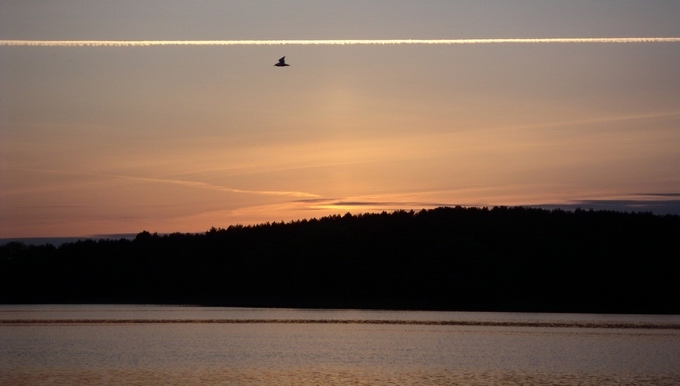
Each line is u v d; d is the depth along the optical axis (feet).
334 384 208.23
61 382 208.44
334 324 395.75
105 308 536.83
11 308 536.42
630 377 222.48
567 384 212.02
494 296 533.55
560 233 595.88
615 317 445.37
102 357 258.57
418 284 571.28
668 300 506.89
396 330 360.48
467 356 266.16
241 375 221.46
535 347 292.61
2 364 241.14
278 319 429.79
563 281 545.85
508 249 591.78
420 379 217.97
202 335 334.03
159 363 244.42
